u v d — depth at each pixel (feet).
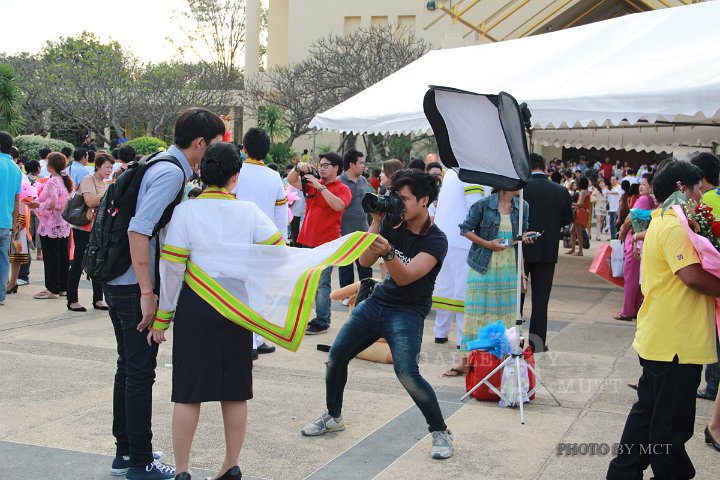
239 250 13.30
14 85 81.15
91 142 89.61
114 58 98.78
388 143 87.04
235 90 112.98
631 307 31.30
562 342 27.12
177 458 13.41
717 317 13.67
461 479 14.89
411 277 15.30
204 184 13.93
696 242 12.61
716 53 29.50
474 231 21.72
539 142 63.98
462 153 18.31
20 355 23.39
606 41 36.52
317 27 112.57
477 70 39.78
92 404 18.93
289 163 81.35
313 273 13.44
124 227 13.78
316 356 24.47
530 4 77.77
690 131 54.39
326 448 16.47
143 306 13.56
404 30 99.71
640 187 30.73
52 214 32.04
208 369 13.20
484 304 21.59
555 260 24.18
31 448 15.99
